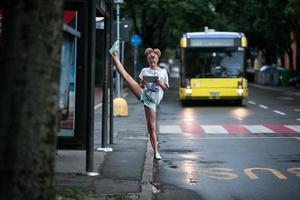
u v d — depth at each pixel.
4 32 4.40
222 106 27.36
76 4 9.23
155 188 8.70
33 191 4.34
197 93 27.28
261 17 46.88
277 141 14.63
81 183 8.38
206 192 8.49
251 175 9.94
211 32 27.73
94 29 8.99
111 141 13.16
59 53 4.47
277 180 9.48
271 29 48.91
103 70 11.73
